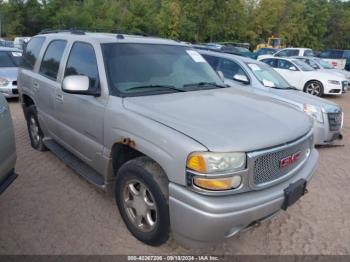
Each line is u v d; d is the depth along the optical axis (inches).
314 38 2171.5
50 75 186.4
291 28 1977.1
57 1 1633.9
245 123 115.6
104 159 139.5
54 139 193.0
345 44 2500.0
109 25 1423.5
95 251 123.3
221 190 101.3
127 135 123.2
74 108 156.4
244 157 103.0
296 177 122.2
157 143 110.9
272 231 141.6
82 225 138.6
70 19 1517.0
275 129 116.0
